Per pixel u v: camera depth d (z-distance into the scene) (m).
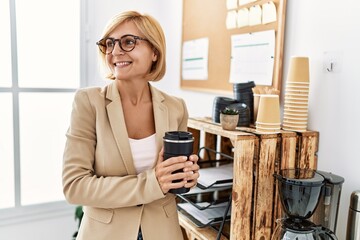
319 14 1.27
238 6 1.66
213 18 1.87
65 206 2.34
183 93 2.23
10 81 2.11
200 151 1.73
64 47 2.27
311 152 1.27
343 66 1.19
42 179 2.29
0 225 2.13
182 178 0.89
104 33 0.97
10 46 2.08
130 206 0.97
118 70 0.96
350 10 1.16
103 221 0.98
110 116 0.97
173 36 2.34
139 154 1.00
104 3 2.30
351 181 1.17
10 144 2.15
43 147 2.27
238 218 1.18
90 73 2.33
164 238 1.02
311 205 1.04
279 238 1.08
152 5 2.47
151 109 1.06
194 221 1.40
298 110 1.26
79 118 0.96
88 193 0.91
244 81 1.64
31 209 2.23
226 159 1.67
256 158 1.18
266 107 1.22
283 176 1.09
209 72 1.93
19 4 2.10
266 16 1.49
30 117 2.21
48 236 2.29
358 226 1.07
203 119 1.53
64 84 2.30
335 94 1.22
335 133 1.23
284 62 1.43
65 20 2.25
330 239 1.08
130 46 0.94
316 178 1.06
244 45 1.63
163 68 1.06
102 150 0.96
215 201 1.47
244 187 1.18
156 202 1.03
